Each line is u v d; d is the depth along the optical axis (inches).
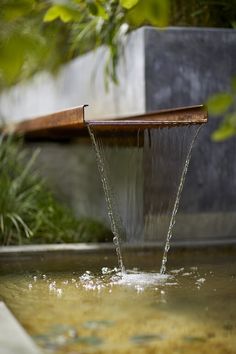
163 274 153.7
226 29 203.9
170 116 162.2
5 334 90.7
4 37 68.4
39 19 239.9
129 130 175.5
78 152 266.8
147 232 194.4
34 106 331.6
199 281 143.5
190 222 199.5
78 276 152.1
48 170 272.7
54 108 302.2
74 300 122.6
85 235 215.6
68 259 180.5
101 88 240.1
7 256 184.9
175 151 170.9
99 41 228.1
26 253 186.1
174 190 177.6
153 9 65.4
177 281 143.7
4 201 209.9
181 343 92.7
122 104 218.7
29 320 105.7
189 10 217.6
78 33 249.8
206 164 200.7
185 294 128.1
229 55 203.5
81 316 108.6
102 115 241.6
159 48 198.7
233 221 204.1
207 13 217.8
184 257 181.6
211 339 95.0
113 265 168.2
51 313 111.1
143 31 197.8
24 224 203.6
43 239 209.0
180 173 170.9
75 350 88.0
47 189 250.4
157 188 187.2
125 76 214.8
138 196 198.1
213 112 68.3
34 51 67.1
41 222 214.5
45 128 199.6
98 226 225.5
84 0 134.4
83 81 260.5
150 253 189.3
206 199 201.0
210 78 202.1
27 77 316.5
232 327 102.1
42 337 94.7
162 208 188.9
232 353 88.3
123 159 209.5
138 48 201.6
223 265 166.7
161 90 198.5
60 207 239.0
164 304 118.6
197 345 91.9
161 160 180.2
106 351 88.0
